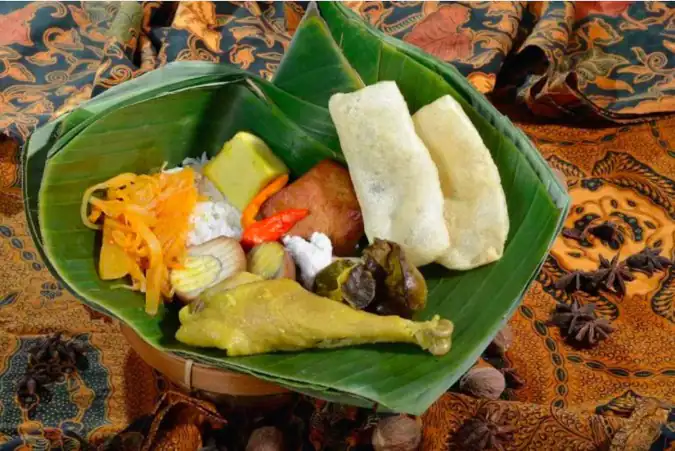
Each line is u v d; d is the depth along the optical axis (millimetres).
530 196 650
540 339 724
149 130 671
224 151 687
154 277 633
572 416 648
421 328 593
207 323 598
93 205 644
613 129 931
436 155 659
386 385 577
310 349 603
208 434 649
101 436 650
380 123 644
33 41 961
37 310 733
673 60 977
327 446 641
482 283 642
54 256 628
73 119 633
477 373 666
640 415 643
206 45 957
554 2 994
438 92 671
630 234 819
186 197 665
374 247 620
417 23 996
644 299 755
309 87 705
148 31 998
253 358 596
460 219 652
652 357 711
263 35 976
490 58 941
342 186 677
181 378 616
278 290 603
